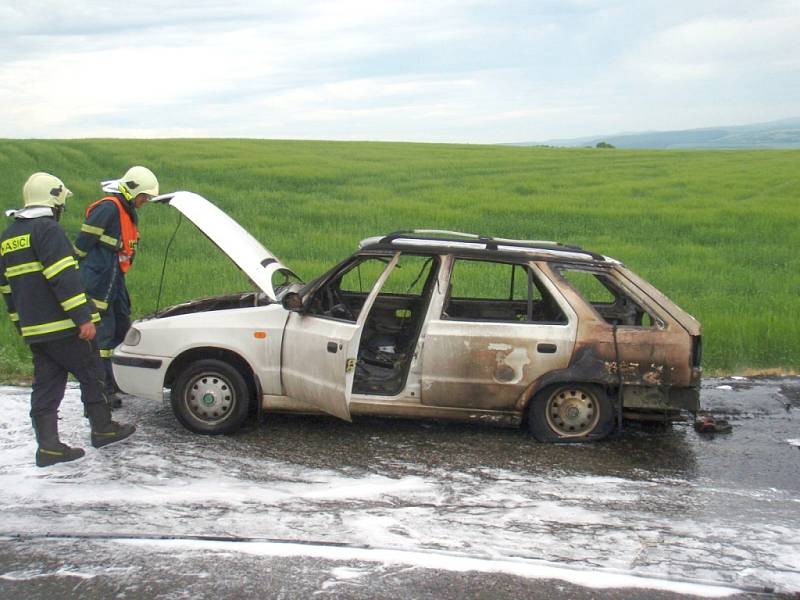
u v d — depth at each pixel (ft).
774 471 20.17
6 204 79.41
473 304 24.58
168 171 112.06
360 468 19.47
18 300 18.97
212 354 22.21
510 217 81.25
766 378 29.40
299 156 140.67
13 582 13.80
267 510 16.84
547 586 13.98
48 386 19.19
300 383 21.24
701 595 13.85
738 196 102.06
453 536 15.80
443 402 21.45
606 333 21.34
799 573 14.70
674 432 23.27
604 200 94.68
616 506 17.57
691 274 50.03
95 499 17.24
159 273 46.34
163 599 13.34
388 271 20.80
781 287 46.39
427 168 130.72
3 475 18.52
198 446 20.83
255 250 22.89
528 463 20.17
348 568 14.42
